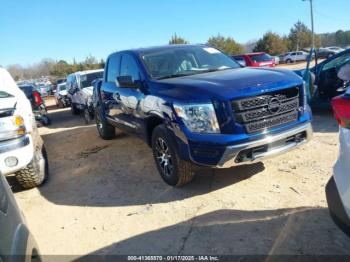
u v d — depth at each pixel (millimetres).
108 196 4672
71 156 6922
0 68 6238
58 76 66812
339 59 7430
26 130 4676
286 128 4113
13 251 1730
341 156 2463
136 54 5535
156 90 4691
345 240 3102
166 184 4785
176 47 5797
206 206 4008
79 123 11383
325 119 7469
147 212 4059
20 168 4645
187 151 4078
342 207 2375
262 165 4984
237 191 4289
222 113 3846
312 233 3250
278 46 60594
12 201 2203
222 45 59250
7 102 4715
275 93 4055
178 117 4121
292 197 3979
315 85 7719
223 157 3854
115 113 6375
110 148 7109
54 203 4660
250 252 3094
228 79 4219
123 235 3656
